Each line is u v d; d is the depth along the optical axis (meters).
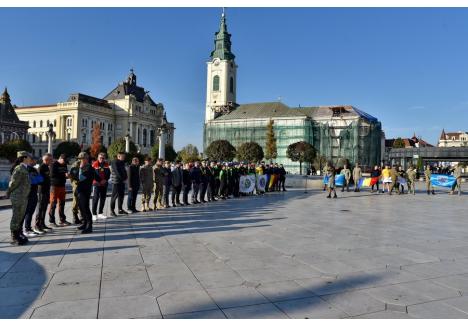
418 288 5.62
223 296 5.21
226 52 105.12
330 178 23.27
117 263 6.91
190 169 18.62
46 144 112.81
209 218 12.97
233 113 95.19
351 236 9.78
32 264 6.83
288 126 85.94
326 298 5.18
